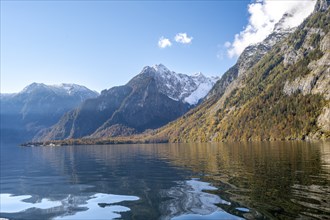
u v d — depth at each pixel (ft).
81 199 107.55
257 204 83.87
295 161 188.85
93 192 119.75
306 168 152.46
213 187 114.42
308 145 396.98
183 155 314.14
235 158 237.66
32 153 536.42
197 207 86.69
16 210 95.81
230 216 75.87
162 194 107.96
